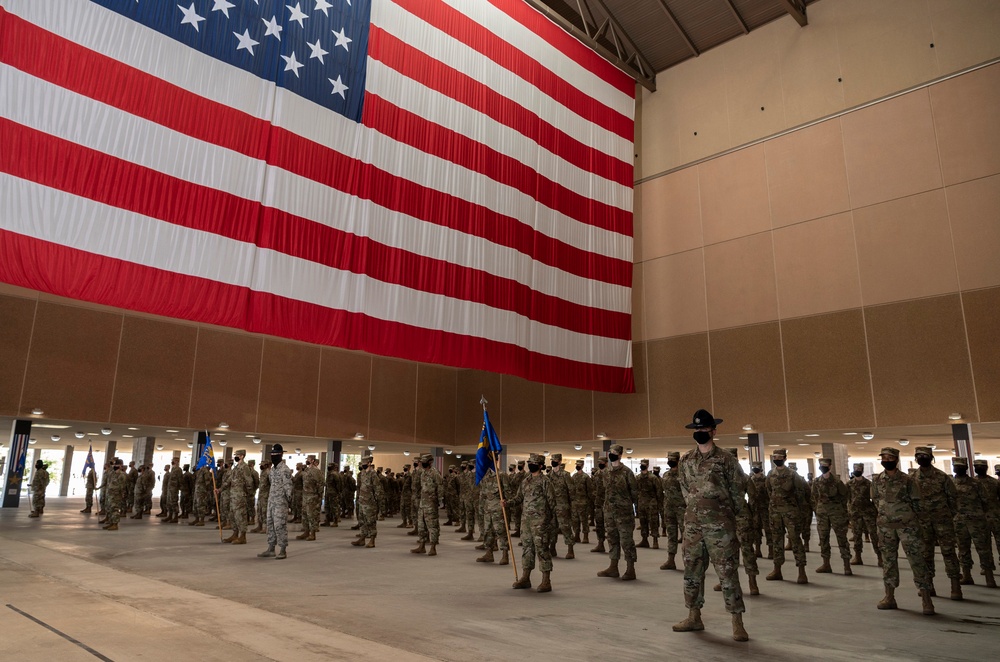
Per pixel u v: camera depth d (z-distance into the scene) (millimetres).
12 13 11922
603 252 23016
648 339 25078
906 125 20328
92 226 12258
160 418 22312
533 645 5156
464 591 7867
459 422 30719
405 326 16953
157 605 6148
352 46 17156
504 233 19828
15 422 20859
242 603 6699
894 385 19312
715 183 24344
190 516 20797
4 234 11258
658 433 24234
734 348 22781
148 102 13391
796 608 7160
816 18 22891
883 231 20219
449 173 18734
